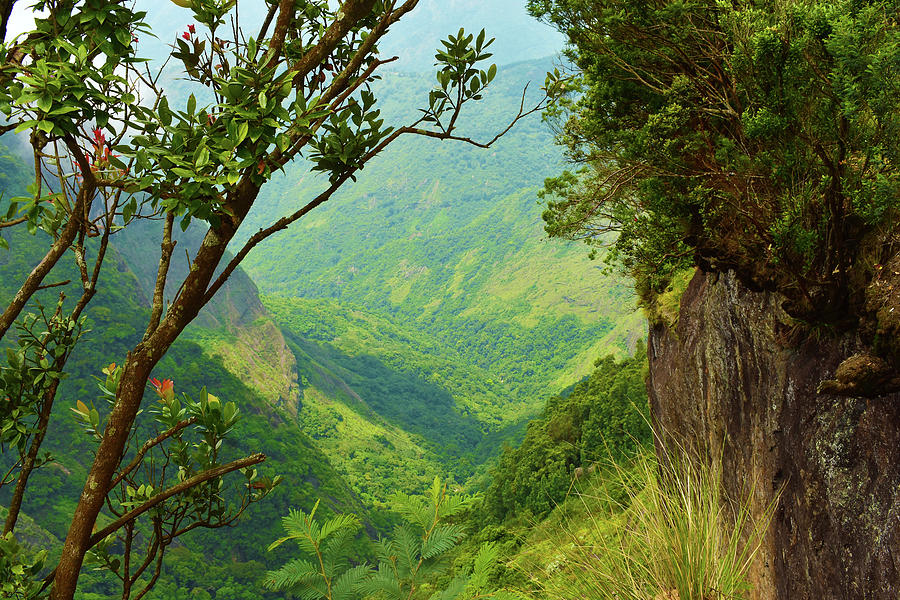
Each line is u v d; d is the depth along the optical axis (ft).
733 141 12.32
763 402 12.71
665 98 14.64
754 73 10.17
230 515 6.71
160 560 6.56
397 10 6.48
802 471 10.68
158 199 5.42
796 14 9.26
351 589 3.86
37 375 6.81
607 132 15.83
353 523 4.13
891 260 9.09
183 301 5.45
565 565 7.88
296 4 7.33
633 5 13.47
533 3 15.26
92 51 5.46
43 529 192.75
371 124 6.15
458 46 6.41
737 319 14.21
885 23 7.88
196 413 6.72
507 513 115.85
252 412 321.93
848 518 9.15
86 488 5.36
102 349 302.25
